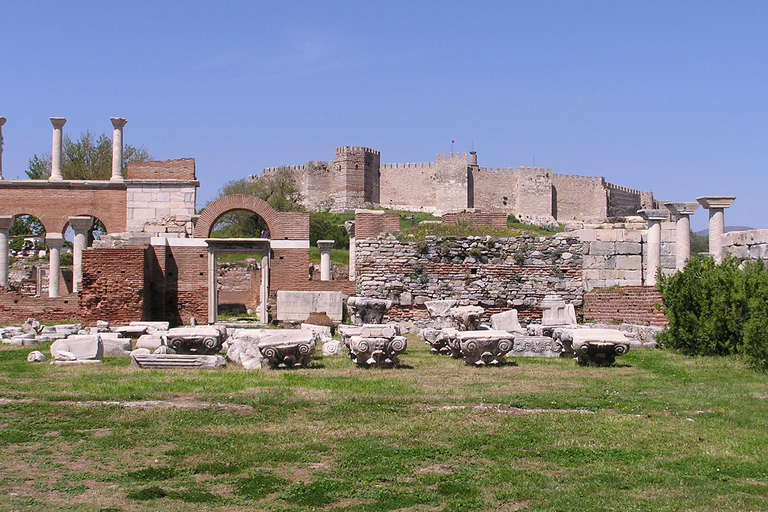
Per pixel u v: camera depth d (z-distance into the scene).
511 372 19.89
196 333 22.36
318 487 11.80
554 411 15.72
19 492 11.62
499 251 36.41
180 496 11.51
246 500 11.42
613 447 13.55
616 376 19.39
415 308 35.81
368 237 37.91
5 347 27.22
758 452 13.24
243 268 59.97
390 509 11.10
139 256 37.62
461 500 11.37
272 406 15.85
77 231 44.38
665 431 14.36
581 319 35.84
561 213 142.25
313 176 140.75
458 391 17.23
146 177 46.34
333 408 15.74
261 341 20.70
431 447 13.49
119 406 15.80
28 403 15.99
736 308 22.50
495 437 13.99
